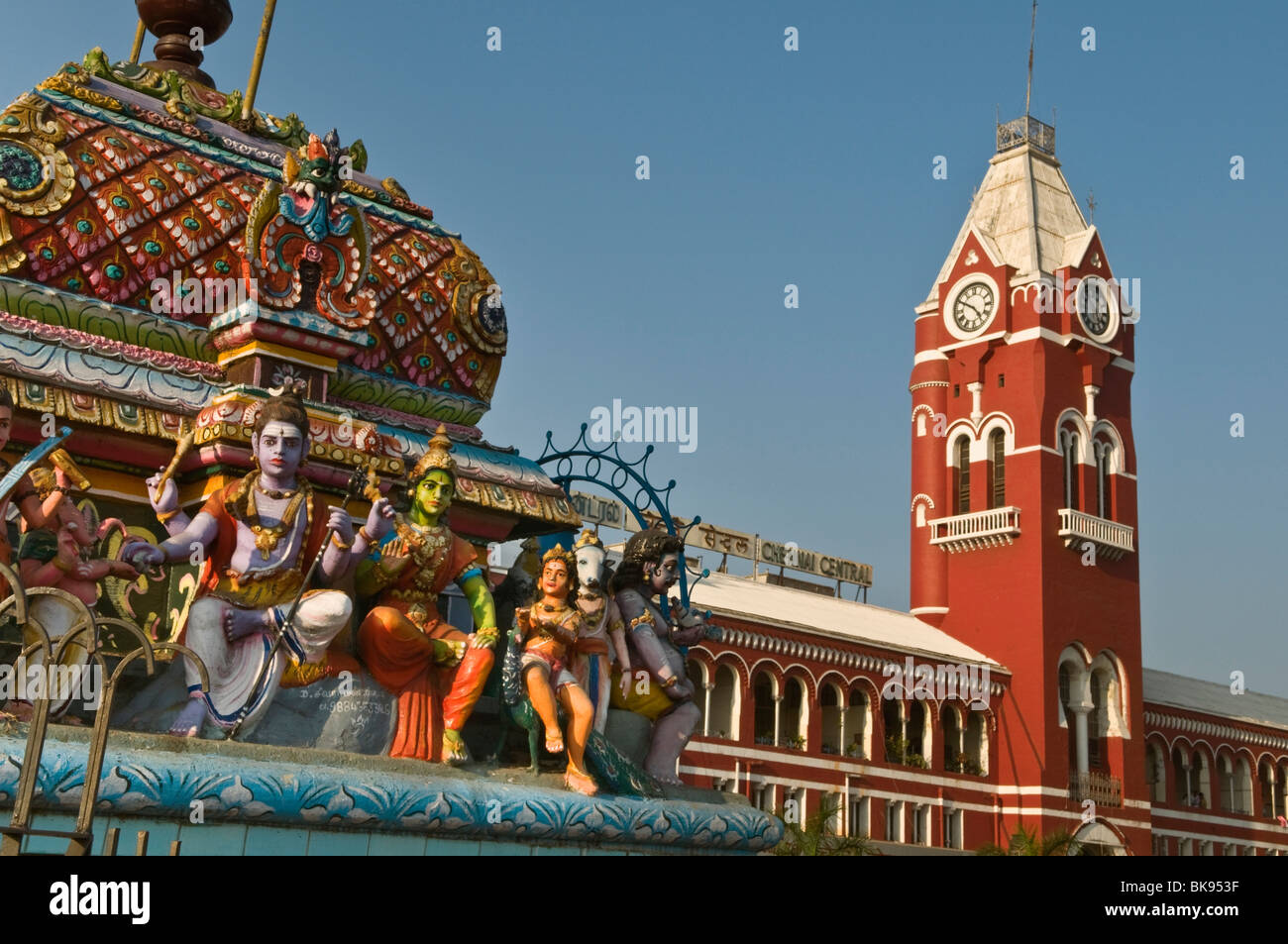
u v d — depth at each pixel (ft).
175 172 32.17
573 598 30.53
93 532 25.89
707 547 187.73
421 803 25.86
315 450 28.73
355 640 27.91
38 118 30.48
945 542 190.60
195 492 28.22
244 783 23.49
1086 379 192.95
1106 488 195.72
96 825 22.11
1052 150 207.21
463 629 35.99
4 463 26.05
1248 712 224.53
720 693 153.38
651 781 31.07
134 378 28.27
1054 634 182.09
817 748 156.56
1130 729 189.26
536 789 28.07
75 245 30.01
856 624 173.47
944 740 181.57
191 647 24.91
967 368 193.57
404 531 27.94
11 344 27.12
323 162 29.99
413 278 36.04
